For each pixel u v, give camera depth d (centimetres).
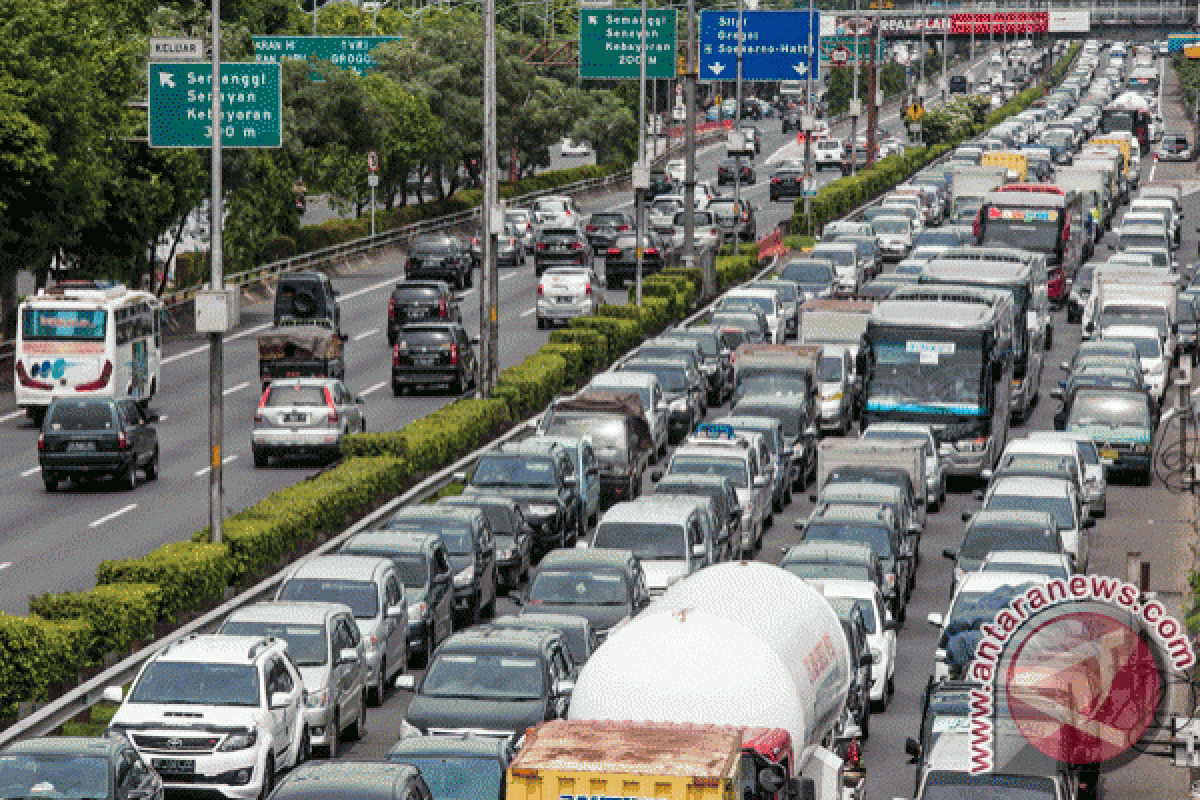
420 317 19238
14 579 10325
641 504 10238
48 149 17000
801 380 15000
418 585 9144
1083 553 11188
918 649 9769
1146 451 14212
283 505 10662
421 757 6047
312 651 7481
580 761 4800
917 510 12494
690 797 4712
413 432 13250
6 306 18238
